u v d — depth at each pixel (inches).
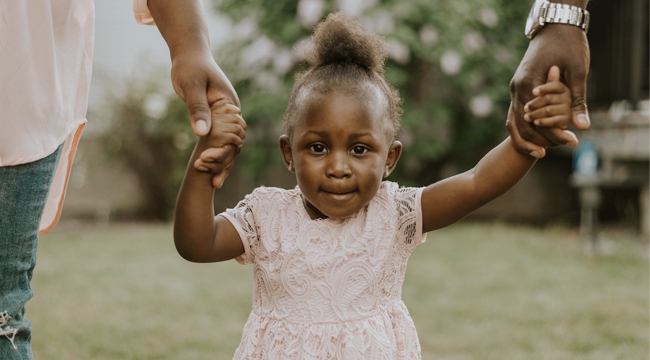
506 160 66.4
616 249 236.2
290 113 68.9
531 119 59.4
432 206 70.9
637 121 225.3
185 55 60.5
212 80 59.4
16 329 60.2
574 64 58.3
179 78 59.2
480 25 290.5
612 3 256.4
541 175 314.7
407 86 286.5
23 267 60.8
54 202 73.4
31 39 59.4
